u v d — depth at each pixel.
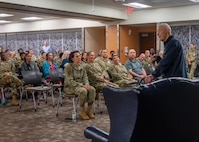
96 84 5.34
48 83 6.20
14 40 15.52
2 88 6.26
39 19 13.33
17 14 11.07
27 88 5.58
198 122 1.68
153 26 11.71
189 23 9.93
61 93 5.89
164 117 1.53
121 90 1.60
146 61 7.43
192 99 1.58
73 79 4.91
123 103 1.61
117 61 5.92
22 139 3.80
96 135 2.01
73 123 4.65
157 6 9.84
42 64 7.16
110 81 5.77
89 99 4.93
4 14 11.13
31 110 5.66
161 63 3.23
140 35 12.27
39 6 7.60
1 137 3.90
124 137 1.62
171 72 3.20
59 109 5.75
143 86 1.47
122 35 11.32
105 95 1.79
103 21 11.54
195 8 9.41
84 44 12.32
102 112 5.45
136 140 1.56
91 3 9.06
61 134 4.04
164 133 1.58
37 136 3.94
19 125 4.54
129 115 1.56
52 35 13.70
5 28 15.35
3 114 5.32
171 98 1.50
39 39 14.29
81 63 5.14
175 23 10.20
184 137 1.66
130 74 6.15
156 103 1.47
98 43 13.02
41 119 4.93
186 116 1.60
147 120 1.50
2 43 16.22
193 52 9.48
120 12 10.62
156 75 3.28
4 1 6.76
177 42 3.20
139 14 10.63
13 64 6.70
